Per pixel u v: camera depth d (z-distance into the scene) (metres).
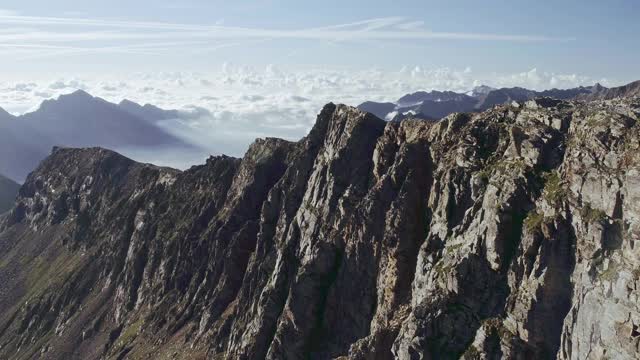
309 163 176.38
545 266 93.31
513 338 94.25
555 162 102.25
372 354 116.62
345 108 168.88
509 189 104.12
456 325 102.25
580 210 91.56
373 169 149.25
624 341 77.69
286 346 139.88
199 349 176.25
